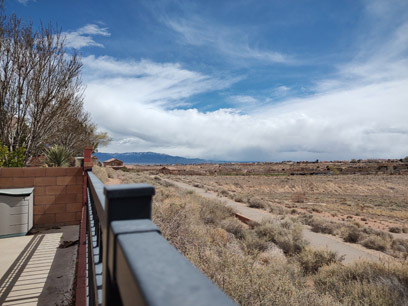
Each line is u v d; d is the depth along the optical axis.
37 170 6.56
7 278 3.71
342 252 10.34
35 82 9.39
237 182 63.69
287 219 15.10
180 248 5.04
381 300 4.62
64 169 6.80
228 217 14.17
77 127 15.72
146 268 0.39
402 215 25.89
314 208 27.36
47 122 10.18
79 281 2.67
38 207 6.57
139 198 0.65
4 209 5.65
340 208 30.53
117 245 0.54
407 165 108.56
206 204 14.44
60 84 10.07
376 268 6.50
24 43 9.05
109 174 20.02
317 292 4.82
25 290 3.38
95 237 2.24
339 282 5.88
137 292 0.35
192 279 0.36
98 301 1.20
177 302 0.28
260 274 3.78
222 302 0.29
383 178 77.00
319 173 102.31
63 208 6.77
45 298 3.20
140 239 0.52
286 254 9.34
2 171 6.27
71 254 4.64
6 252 4.75
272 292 3.35
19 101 9.23
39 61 9.37
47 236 5.79
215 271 3.71
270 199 36.81
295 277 5.54
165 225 5.80
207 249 4.66
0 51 8.69
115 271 0.58
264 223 12.88
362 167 113.00
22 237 5.70
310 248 8.83
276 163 166.25
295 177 84.75
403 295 4.93
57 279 3.68
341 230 14.19
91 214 3.06
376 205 36.38
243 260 3.97
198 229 6.74
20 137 9.67
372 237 12.04
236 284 3.34
